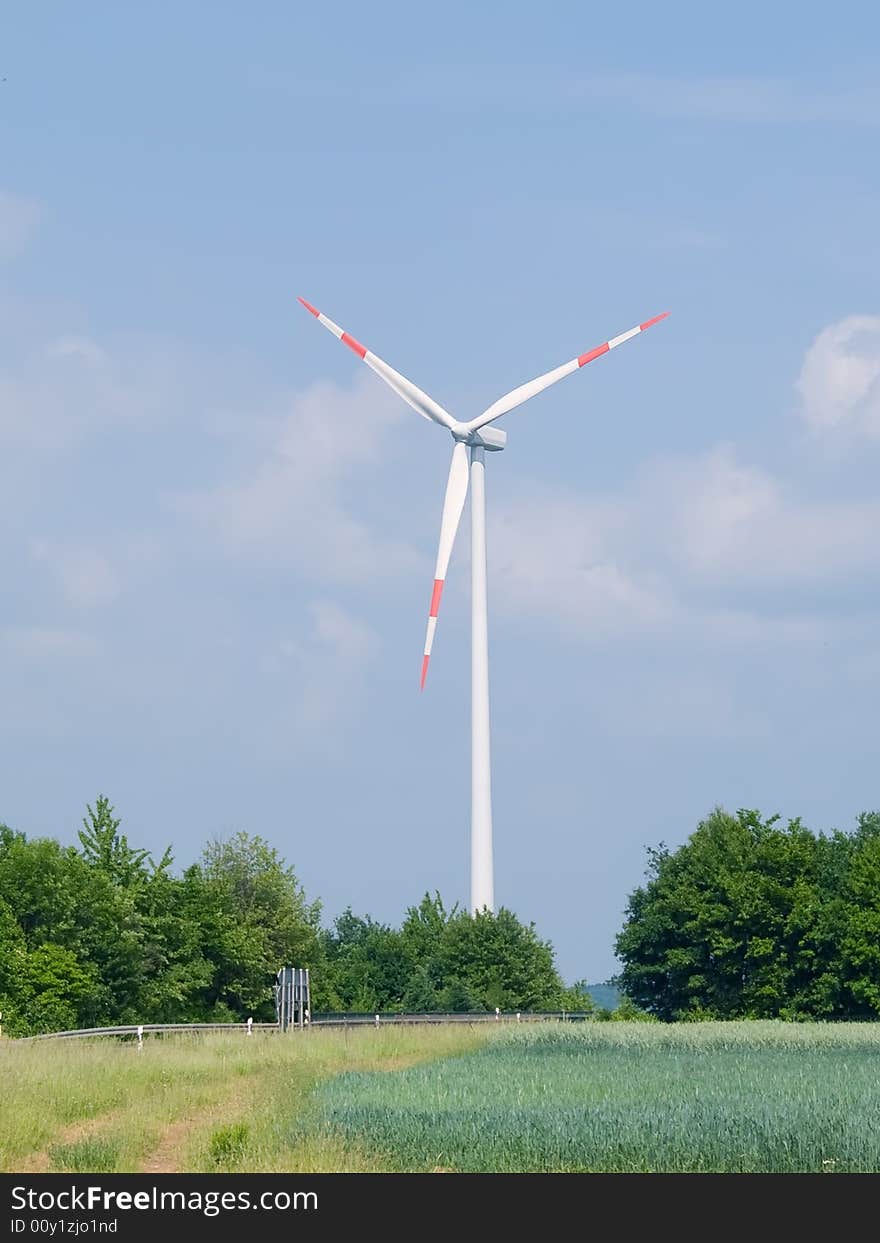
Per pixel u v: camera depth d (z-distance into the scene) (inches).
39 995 4945.9
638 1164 1931.6
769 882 7076.8
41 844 5502.0
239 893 7534.5
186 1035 4092.0
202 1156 1923.0
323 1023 5255.9
